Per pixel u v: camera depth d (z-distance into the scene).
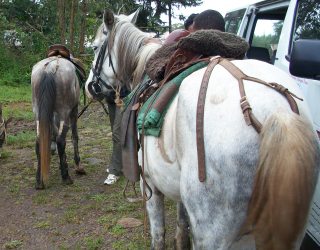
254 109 1.96
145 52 3.75
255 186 1.83
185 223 3.46
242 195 1.94
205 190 2.07
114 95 5.00
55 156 7.58
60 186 6.10
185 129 2.19
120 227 4.72
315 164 1.83
